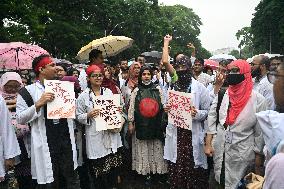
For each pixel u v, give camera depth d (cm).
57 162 456
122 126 552
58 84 446
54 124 456
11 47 952
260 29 5284
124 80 758
